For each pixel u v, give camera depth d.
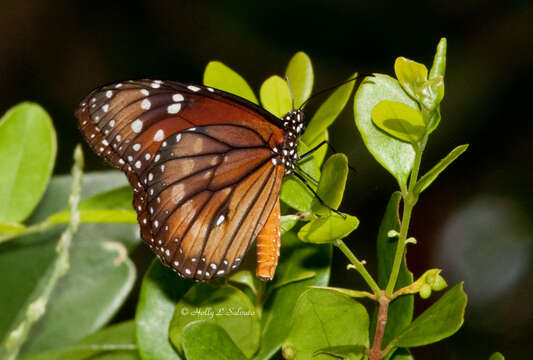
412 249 0.64
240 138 0.51
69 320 0.53
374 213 0.63
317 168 0.51
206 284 0.50
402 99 0.50
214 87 0.51
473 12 0.71
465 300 0.48
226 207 0.51
